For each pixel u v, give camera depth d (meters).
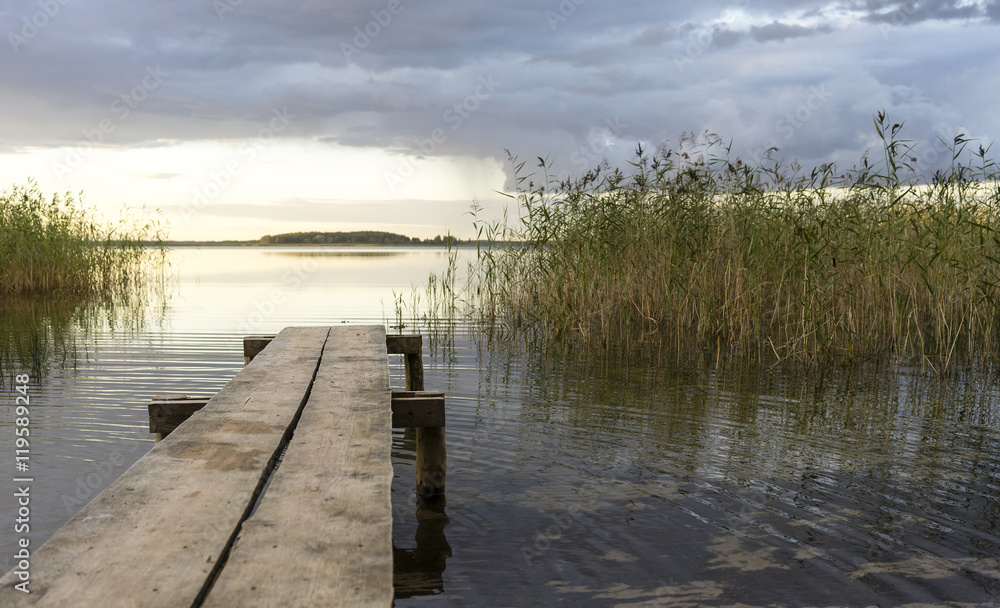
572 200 9.56
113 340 8.47
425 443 3.51
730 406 5.42
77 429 4.63
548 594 2.54
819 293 7.68
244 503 1.87
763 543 2.97
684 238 8.98
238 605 1.35
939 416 5.13
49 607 1.30
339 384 3.62
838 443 4.44
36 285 14.39
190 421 2.77
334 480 2.09
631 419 5.02
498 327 9.92
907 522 3.21
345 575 1.48
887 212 7.57
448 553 2.88
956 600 2.51
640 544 2.96
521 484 3.70
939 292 7.37
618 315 9.62
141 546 1.58
